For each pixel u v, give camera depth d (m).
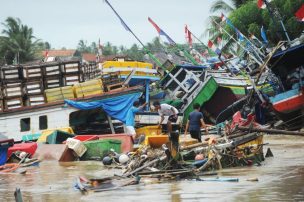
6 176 41.91
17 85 75.44
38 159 51.84
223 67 116.81
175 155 35.16
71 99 72.75
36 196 30.72
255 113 81.75
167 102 89.62
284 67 73.38
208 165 36.69
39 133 72.88
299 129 72.31
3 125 73.38
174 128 78.50
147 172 34.44
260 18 132.62
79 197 29.27
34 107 73.06
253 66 104.94
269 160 42.34
